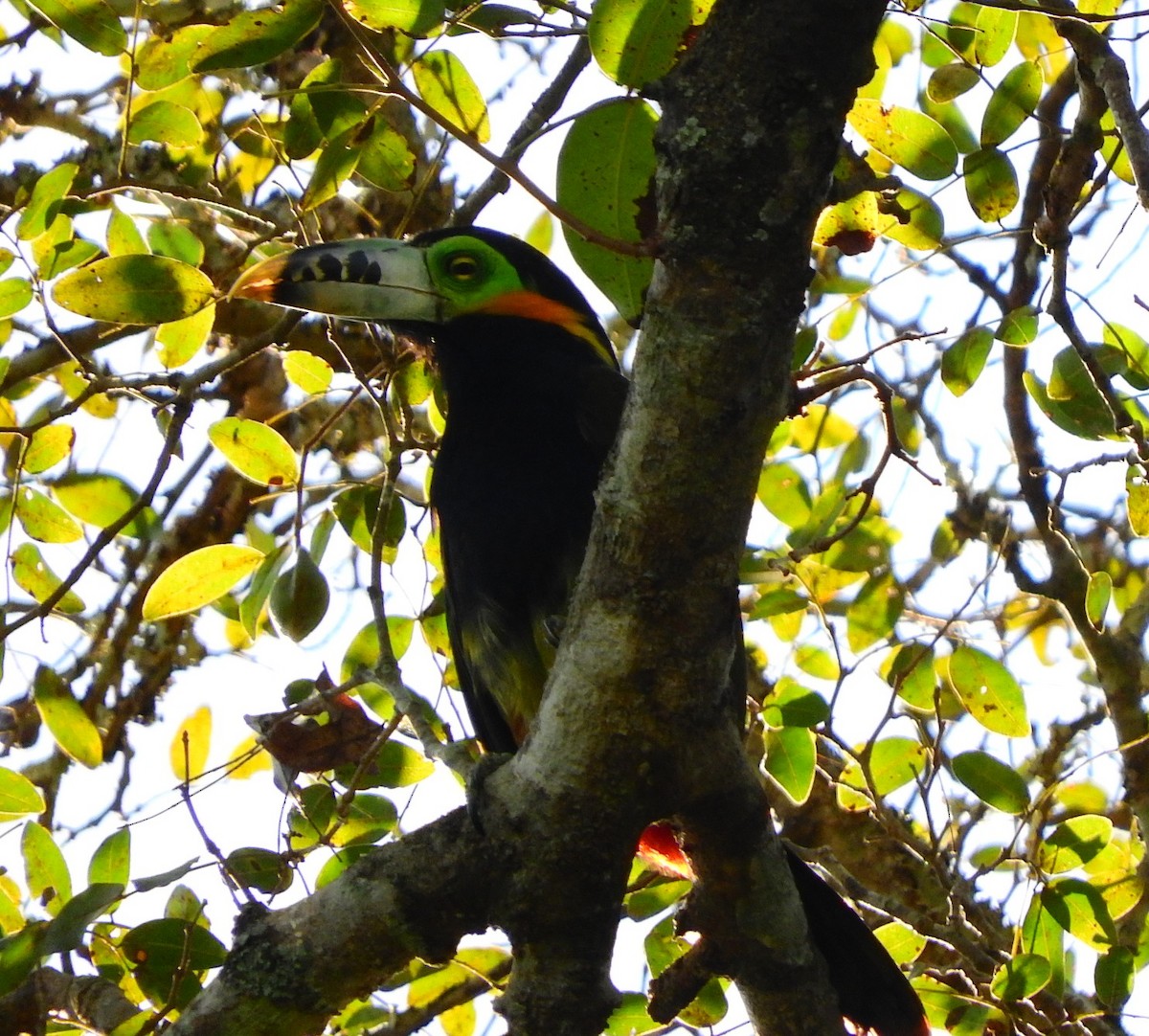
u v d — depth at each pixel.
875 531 10.66
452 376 9.01
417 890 6.60
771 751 9.05
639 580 6.08
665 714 6.29
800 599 9.51
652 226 6.57
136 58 8.27
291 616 8.63
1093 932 8.60
